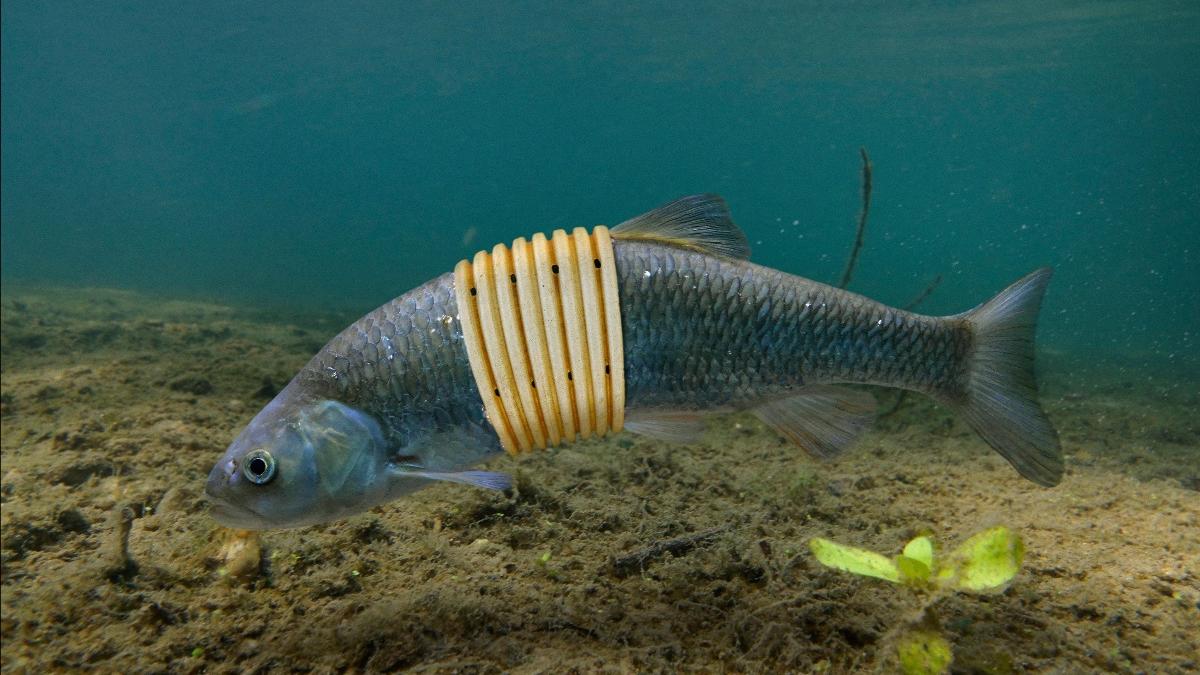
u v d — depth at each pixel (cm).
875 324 31
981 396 32
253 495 28
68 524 41
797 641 31
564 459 54
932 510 46
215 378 79
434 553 38
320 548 38
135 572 36
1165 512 45
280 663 30
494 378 29
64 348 101
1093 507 46
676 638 31
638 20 334
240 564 36
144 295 224
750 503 46
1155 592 35
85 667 30
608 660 30
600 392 29
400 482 30
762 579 36
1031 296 32
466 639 31
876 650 30
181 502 44
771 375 31
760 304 30
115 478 48
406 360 29
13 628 32
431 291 30
